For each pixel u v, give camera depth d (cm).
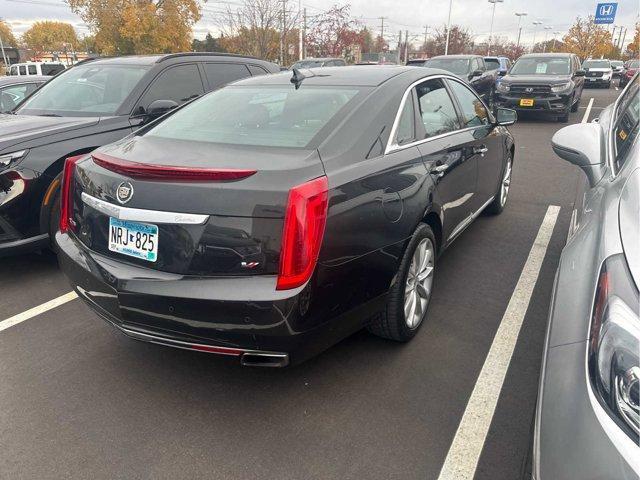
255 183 216
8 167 383
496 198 528
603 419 132
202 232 220
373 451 232
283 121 282
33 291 392
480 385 275
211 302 217
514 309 353
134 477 220
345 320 245
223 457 230
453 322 337
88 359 303
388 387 274
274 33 2680
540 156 887
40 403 265
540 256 443
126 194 236
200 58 594
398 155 285
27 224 395
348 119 273
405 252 283
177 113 334
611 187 211
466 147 375
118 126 469
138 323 240
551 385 153
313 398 267
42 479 219
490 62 1947
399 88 315
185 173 221
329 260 225
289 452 232
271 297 212
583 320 157
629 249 160
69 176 286
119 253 246
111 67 552
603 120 344
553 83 1278
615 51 6812
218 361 301
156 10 3947
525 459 192
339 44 3009
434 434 241
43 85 578
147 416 256
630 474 122
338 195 229
